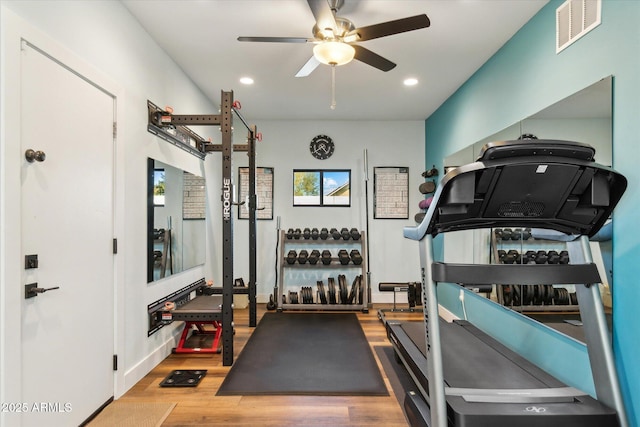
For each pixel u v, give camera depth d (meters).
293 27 2.65
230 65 3.31
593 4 1.90
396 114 4.91
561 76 2.17
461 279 1.35
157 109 2.85
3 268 1.47
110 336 2.25
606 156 1.80
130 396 2.33
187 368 2.79
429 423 1.73
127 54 2.45
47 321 1.71
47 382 1.71
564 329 2.11
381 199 5.21
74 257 1.91
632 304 1.65
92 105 2.07
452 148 4.09
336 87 3.88
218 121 2.85
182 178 3.42
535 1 2.31
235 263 5.12
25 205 1.58
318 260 4.73
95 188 2.10
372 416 2.09
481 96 3.33
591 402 1.50
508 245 2.79
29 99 1.60
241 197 5.14
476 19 2.53
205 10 2.44
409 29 2.14
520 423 1.42
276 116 5.00
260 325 3.97
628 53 1.68
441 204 1.35
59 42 1.79
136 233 2.57
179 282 3.37
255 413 2.12
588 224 1.49
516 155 1.24
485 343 2.61
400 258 5.19
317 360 2.94
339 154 5.22
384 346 3.29
